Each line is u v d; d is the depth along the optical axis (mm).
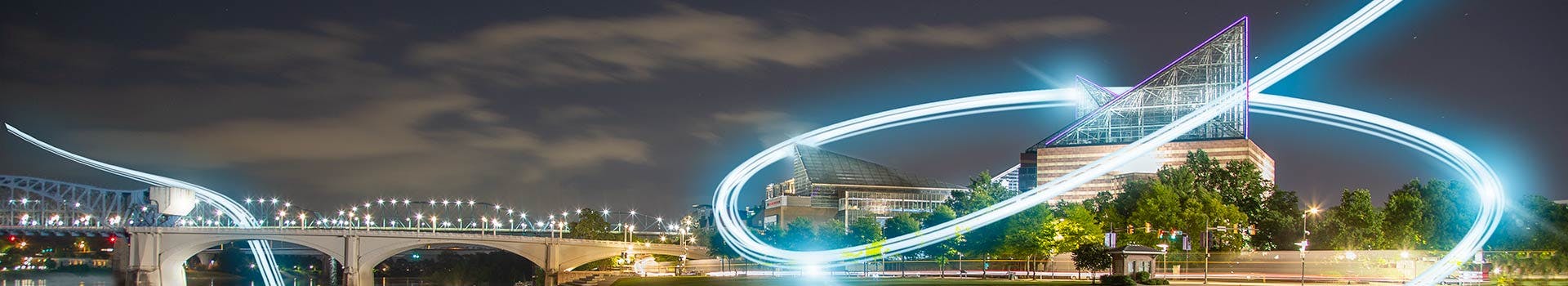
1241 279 168250
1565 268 130750
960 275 196125
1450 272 170375
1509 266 134250
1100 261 159625
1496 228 195000
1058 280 169750
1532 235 185875
